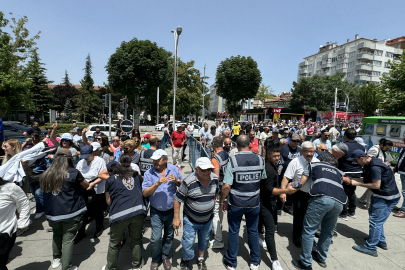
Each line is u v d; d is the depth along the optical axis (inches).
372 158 147.7
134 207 117.0
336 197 120.4
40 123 789.9
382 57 2401.6
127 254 141.3
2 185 103.0
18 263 129.2
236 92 1278.3
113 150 233.8
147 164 166.2
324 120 1598.2
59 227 122.6
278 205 210.8
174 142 354.3
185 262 126.3
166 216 126.6
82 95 1717.5
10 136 501.4
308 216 126.8
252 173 120.3
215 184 120.8
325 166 128.8
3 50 634.2
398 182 303.3
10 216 105.3
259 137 440.8
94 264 130.1
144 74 885.8
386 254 145.5
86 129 227.9
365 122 440.1
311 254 128.6
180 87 1745.8
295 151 191.6
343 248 150.8
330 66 2770.7
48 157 180.4
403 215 197.9
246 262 134.6
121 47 908.0
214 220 148.7
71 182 115.3
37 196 178.2
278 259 138.3
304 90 2129.7
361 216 199.9
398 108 717.9
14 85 629.6
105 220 186.5
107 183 119.9
